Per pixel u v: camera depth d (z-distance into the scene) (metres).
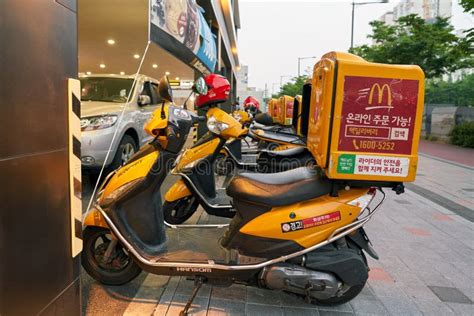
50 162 1.77
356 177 2.13
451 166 9.58
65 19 1.85
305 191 2.30
